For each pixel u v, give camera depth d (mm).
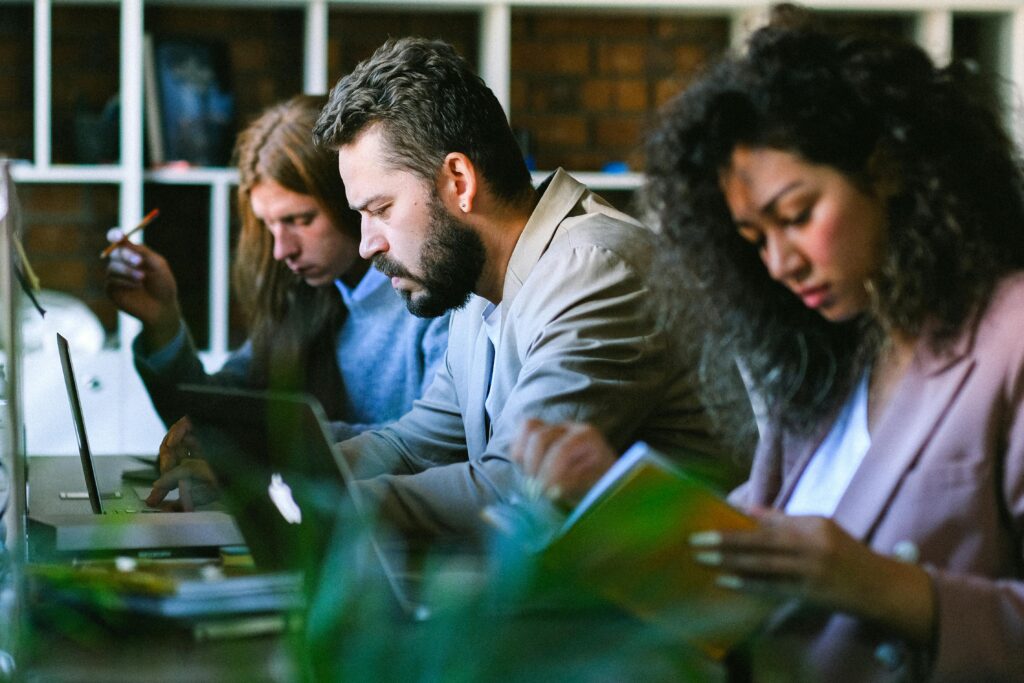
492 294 2002
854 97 1239
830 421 1423
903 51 1274
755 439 1570
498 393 1955
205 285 4180
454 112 1918
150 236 4137
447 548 1565
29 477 2312
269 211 2639
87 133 4016
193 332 4176
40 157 3906
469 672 1023
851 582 1114
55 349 3867
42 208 4113
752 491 1477
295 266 2664
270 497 1354
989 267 1257
